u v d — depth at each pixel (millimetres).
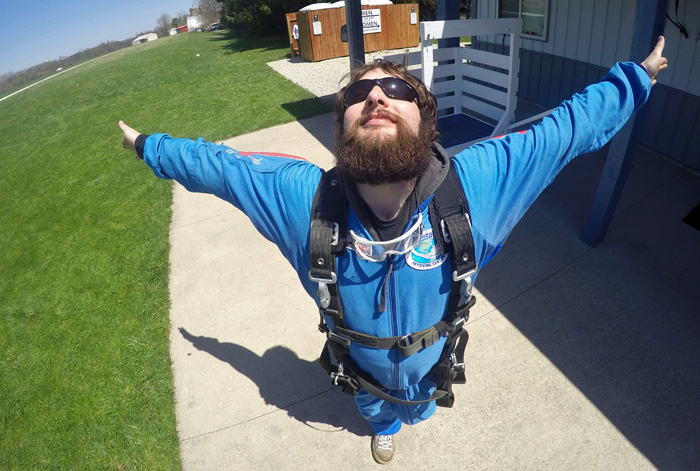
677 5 4125
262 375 2855
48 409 2855
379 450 2287
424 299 1213
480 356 2771
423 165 1063
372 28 12969
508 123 4762
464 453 2295
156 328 3342
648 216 3768
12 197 6773
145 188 5754
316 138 6438
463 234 1110
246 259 3996
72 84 16406
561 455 2229
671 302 2965
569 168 4617
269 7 18047
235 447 2457
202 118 8227
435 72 5168
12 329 3693
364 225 1127
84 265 4363
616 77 1340
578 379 2562
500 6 6941
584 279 3230
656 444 2221
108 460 2480
